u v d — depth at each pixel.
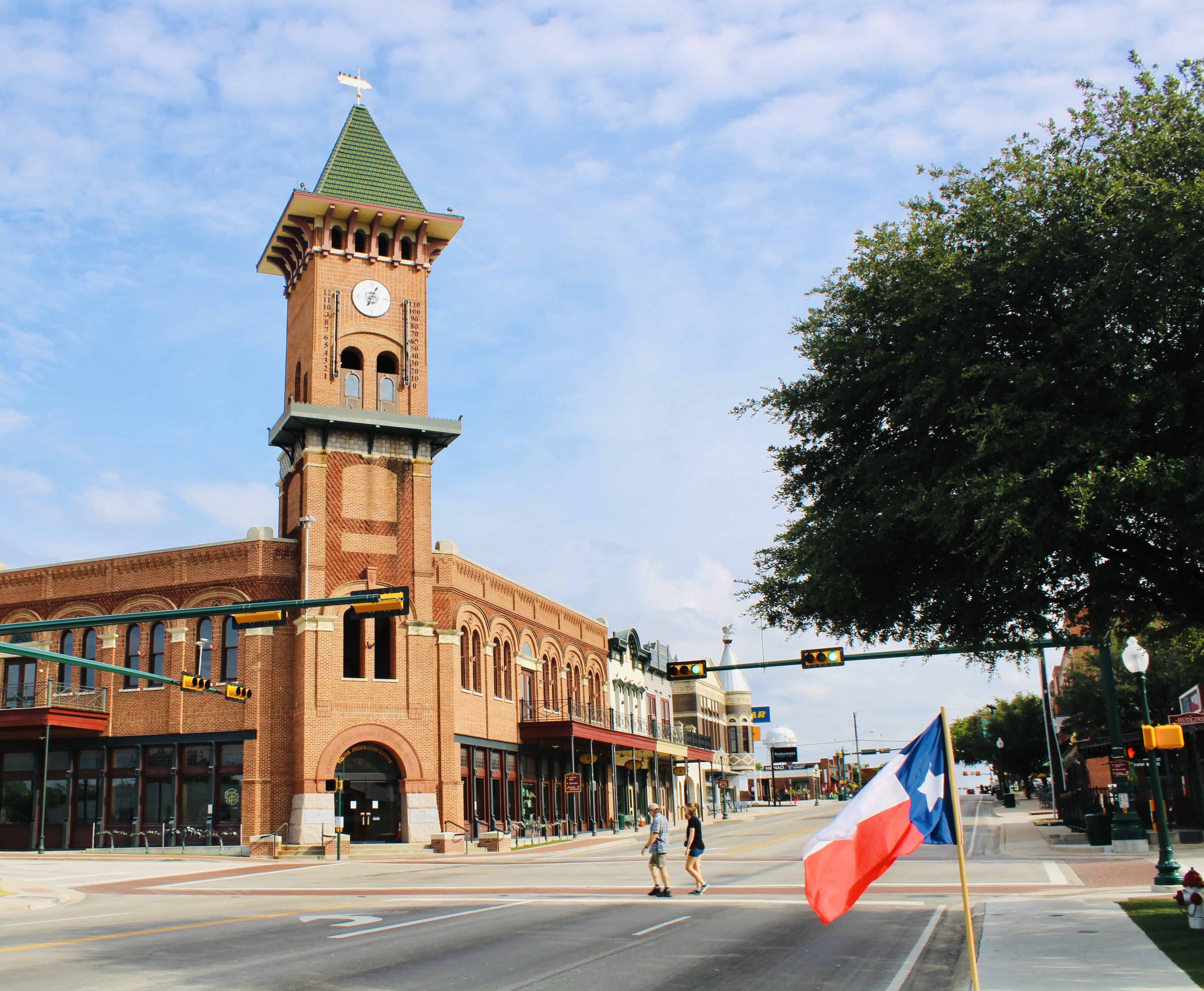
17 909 21.50
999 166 15.80
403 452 43.25
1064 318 14.23
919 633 17.31
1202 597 15.34
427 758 40.56
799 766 134.38
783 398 17.36
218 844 39.34
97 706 41.97
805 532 16.73
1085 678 54.72
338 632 40.34
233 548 41.44
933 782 8.36
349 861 35.75
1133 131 14.84
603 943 14.44
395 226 45.28
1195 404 13.45
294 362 45.97
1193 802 32.88
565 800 53.16
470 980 11.71
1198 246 12.86
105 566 43.22
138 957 13.92
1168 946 12.27
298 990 11.21
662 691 73.75
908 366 15.43
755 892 21.16
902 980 11.30
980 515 13.80
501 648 48.19
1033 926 14.66
